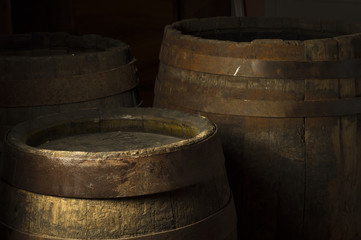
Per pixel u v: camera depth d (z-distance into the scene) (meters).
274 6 3.92
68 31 3.41
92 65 2.22
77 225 1.56
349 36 2.13
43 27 3.44
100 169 1.54
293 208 2.17
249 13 4.05
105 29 3.49
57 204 1.58
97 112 2.01
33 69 2.14
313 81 2.08
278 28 2.75
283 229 2.20
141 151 1.57
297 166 2.13
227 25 2.71
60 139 1.94
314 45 2.08
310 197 2.17
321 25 2.68
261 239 2.22
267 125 2.10
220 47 2.12
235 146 2.14
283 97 2.08
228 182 2.01
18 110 2.15
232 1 4.05
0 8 3.00
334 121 2.12
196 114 2.02
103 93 2.25
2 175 1.71
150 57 3.69
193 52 2.18
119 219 1.56
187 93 2.20
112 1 3.47
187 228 1.62
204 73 2.15
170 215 1.60
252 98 2.09
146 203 1.58
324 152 2.13
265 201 2.17
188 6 3.77
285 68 2.07
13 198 1.65
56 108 2.17
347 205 2.24
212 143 1.71
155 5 3.62
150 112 2.01
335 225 2.24
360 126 2.17
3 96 2.14
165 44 2.35
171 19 3.68
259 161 2.13
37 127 1.88
